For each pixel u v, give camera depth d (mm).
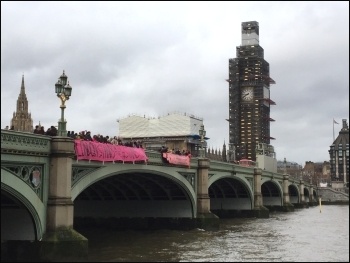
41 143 29109
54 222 29500
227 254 37375
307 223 68625
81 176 33250
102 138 36938
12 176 26984
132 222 54281
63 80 30828
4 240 29891
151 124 149750
